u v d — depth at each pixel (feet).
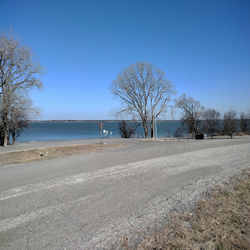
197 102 168.55
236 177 18.65
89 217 11.64
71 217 11.74
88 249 8.51
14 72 74.13
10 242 9.30
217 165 25.27
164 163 27.53
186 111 170.40
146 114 112.88
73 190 16.93
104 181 19.36
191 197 14.02
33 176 22.61
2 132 89.04
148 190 16.19
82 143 72.23
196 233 9.09
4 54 70.33
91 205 13.46
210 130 180.55
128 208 12.69
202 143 57.47
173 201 13.48
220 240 8.39
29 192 16.79
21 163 31.99
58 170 25.41
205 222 10.02
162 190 16.06
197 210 11.62
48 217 11.88
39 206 13.65
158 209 12.27
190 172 21.91
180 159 30.45
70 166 27.78
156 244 8.48
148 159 31.27
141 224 10.44
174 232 9.34
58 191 16.80
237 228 9.23
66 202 14.23
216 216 10.57
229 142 58.65
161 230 9.64
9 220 11.64
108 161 30.73
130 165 26.76
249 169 21.93
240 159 29.04
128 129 162.20
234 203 12.14
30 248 8.77
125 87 111.96
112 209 12.64
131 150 45.01
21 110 77.00
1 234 10.06
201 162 27.63
